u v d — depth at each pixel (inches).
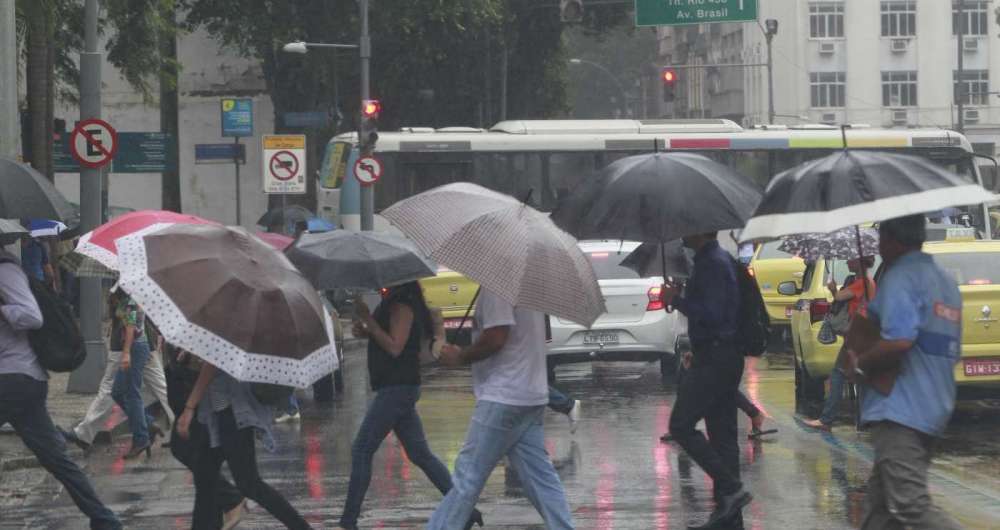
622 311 2148.1
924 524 787.4
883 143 3796.8
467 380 2277.3
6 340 1027.9
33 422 1036.5
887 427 796.6
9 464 1421.0
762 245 2878.9
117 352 1502.2
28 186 1155.3
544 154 3722.9
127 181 5354.3
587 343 2139.5
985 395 1680.6
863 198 813.2
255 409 951.6
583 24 5964.6
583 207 1047.6
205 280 856.9
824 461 1392.7
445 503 908.0
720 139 3762.3
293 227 2896.2
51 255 2908.5
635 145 3732.8
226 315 850.1
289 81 4724.4
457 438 1589.6
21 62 3312.0
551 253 876.0
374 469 1375.5
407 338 1049.5
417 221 893.2
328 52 4566.9
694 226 1015.6
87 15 2101.4
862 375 805.9
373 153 3722.9
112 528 1050.7
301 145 3184.1
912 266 800.9
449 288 2471.7
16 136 1796.3
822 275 1929.1
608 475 1314.0
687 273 1326.3
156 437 1626.5
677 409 1046.4
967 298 1628.9
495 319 891.4
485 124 5787.4
